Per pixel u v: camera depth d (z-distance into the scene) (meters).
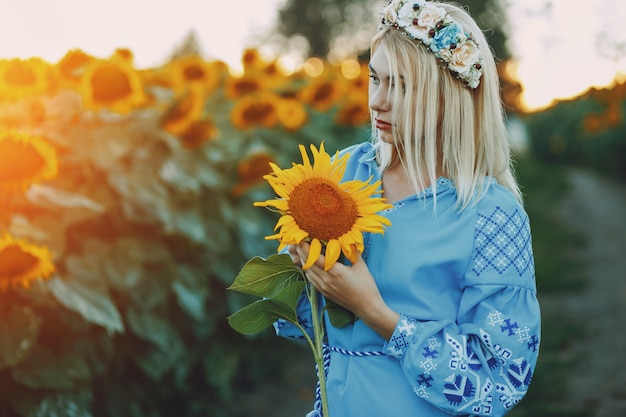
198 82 5.84
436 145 1.81
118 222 3.55
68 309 2.94
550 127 28.20
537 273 8.06
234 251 4.64
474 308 1.72
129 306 3.44
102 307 2.92
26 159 2.68
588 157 22.66
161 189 3.64
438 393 1.65
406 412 1.71
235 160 4.82
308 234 1.60
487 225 1.73
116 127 3.60
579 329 5.93
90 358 3.11
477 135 1.79
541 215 13.41
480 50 1.78
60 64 3.89
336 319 1.78
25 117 3.41
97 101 3.59
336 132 7.56
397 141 1.76
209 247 4.27
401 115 1.74
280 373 5.11
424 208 1.75
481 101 1.78
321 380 1.72
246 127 5.49
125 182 3.52
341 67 8.38
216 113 5.72
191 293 3.81
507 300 1.70
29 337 2.73
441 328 1.68
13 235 2.79
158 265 3.62
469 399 1.65
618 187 17.45
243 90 5.86
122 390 3.51
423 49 1.72
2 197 2.87
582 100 23.50
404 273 1.71
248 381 4.88
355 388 1.75
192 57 5.93
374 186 1.66
